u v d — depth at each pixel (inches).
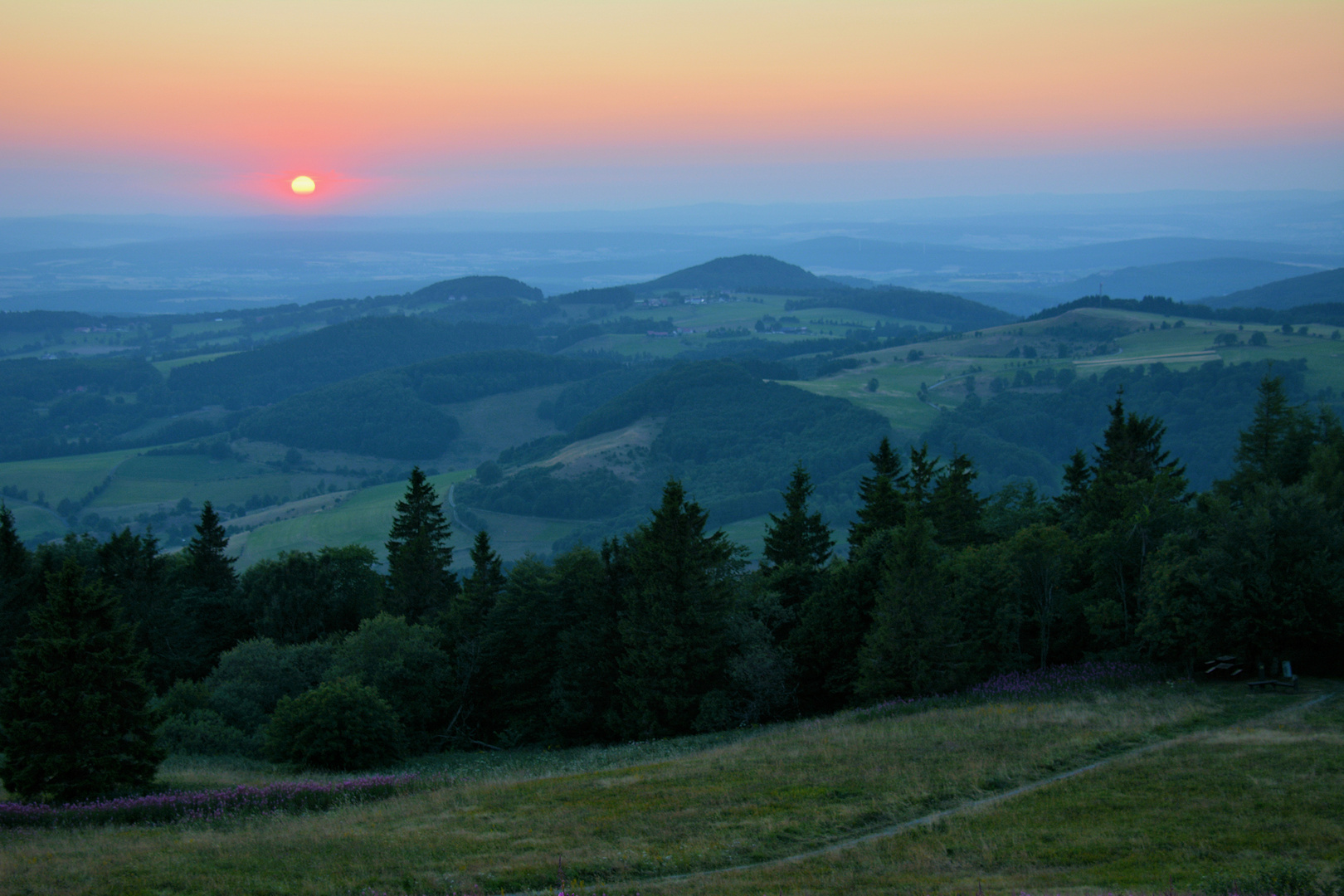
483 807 1007.0
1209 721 1168.8
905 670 1544.0
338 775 1354.6
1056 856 739.4
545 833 879.1
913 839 814.5
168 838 917.8
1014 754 1080.8
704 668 1685.5
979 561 1688.0
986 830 820.6
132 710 1152.8
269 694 1743.4
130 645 1170.6
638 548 1840.6
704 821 898.7
